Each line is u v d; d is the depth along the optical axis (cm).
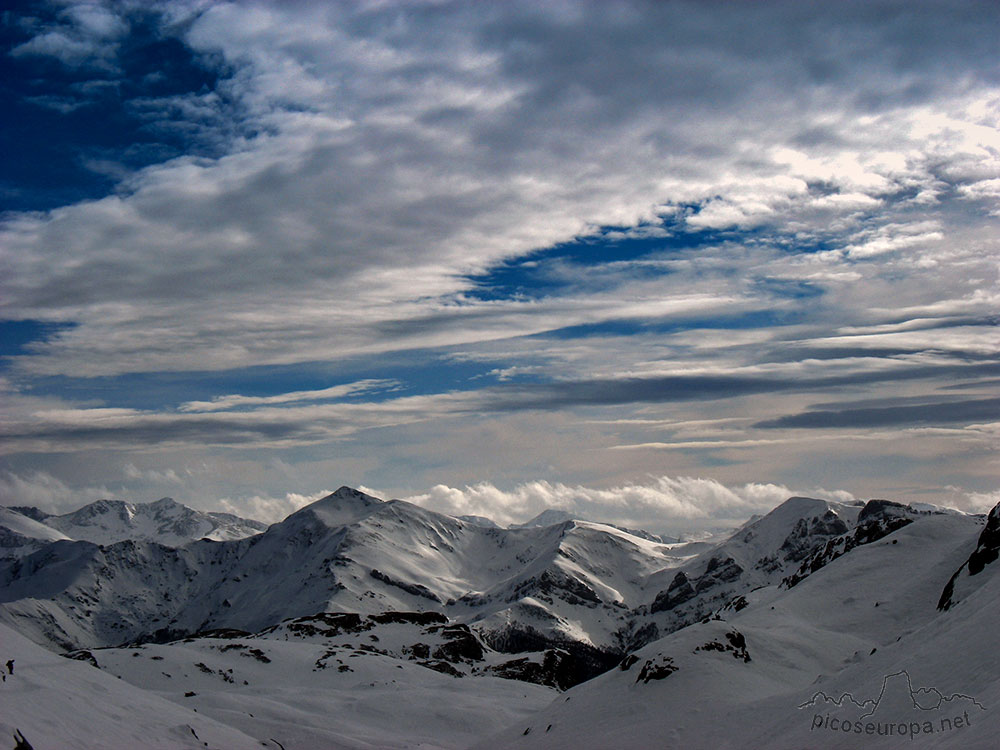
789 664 10869
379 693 17762
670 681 10088
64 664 7088
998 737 4544
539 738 10312
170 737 6431
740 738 8062
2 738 4522
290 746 12462
